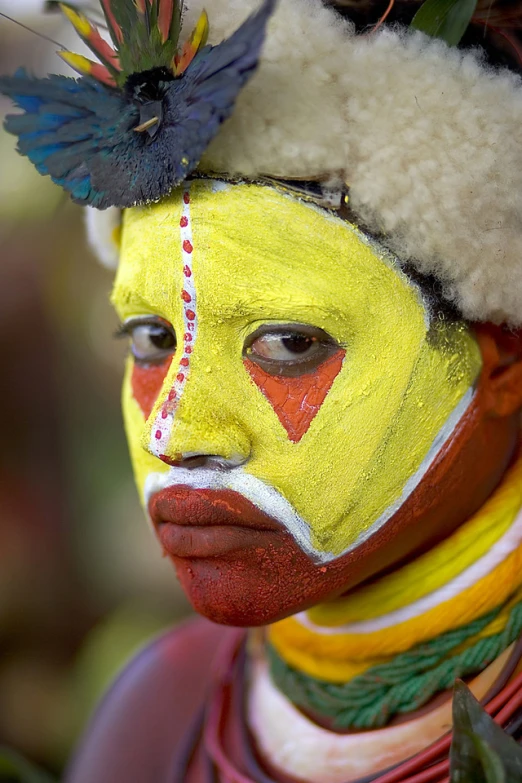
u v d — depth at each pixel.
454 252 0.78
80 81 0.81
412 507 0.82
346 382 0.79
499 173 0.78
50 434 2.80
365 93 0.76
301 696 0.94
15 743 2.40
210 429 0.79
